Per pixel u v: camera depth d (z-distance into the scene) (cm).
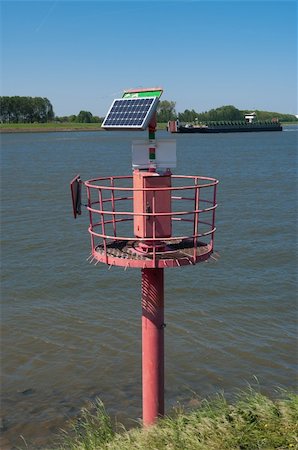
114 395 1416
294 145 11781
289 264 2433
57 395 1421
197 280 2220
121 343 1692
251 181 5306
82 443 1059
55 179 5566
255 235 2944
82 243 2775
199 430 873
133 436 943
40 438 1241
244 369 1528
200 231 3014
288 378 1473
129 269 2381
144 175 867
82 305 1983
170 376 1498
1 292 2106
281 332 1750
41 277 2269
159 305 930
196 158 8250
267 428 853
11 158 8494
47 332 1767
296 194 4403
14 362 1584
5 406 1370
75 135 19562
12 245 2753
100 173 6222
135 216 912
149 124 874
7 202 4056
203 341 1695
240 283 2188
